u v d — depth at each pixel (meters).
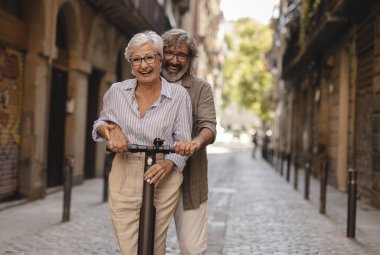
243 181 18.64
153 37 3.51
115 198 3.55
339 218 10.21
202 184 3.86
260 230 8.79
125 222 3.55
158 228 3.60
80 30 14.34
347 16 14.88
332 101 18.23
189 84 3.91
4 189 10.59
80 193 12.97
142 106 3.56
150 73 3.49
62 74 13.92
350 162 15.62
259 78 58.22
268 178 20.44
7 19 10.27
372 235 8.48
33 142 11.32
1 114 10.30
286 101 39.59
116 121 3.58
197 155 3.83
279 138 46.22
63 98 14.08
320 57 20.94
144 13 19.48
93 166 17.30
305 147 26.41
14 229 8.13
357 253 7.19
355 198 8.25
